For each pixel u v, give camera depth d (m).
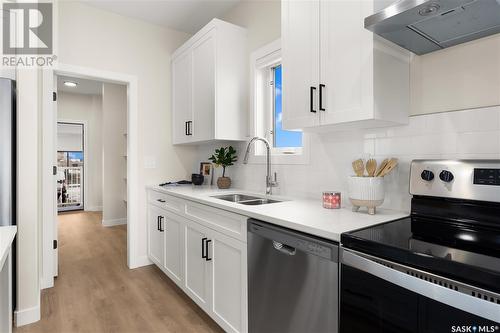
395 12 1.04
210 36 2.48
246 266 1.52
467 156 1.26
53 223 2.71
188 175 3.35
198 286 2.01
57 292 2.40
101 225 4.91
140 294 2.38
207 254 1.88
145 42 3.06
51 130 2.54
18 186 1.91
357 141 1.67
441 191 1.15
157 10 2.84
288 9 1.70
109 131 5.02
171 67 3.21
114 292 2.41
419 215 1.24
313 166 1.94
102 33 2.81
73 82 5.16
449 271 0.74
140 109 3.02
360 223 1.20
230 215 1.65
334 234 1.06
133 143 2.97
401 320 0.84
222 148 2.65
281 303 1.29
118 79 2.89
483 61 1.23
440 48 1.35
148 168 3.07
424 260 0.79
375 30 1.18
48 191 2.53
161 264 2.66
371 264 0.92
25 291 1.93
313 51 1.54
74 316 2.04
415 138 1.43
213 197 2.13
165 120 3.19
